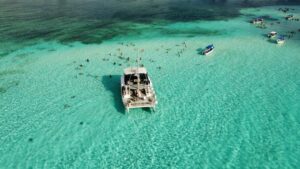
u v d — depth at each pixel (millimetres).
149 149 20922
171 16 68250
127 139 22078
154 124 23828
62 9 77938
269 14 68938
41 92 29625
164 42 46062
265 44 44031
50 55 40812
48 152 20844
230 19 63750
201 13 71875
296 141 21281
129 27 57250
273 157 19703
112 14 71062
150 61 37469
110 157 20250
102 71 34594
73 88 30375
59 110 26172
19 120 24719
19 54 41438
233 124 23531
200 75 32969
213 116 24734
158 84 30750
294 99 27266
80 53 41375
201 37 48781
